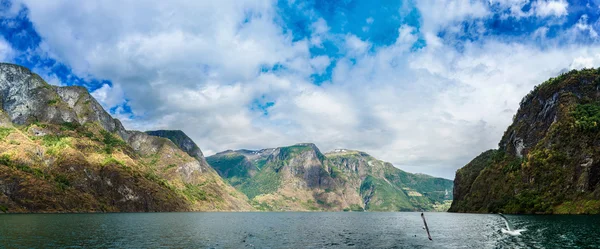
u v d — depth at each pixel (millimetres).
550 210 192125
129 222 154250
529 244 78188
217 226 145250
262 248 79000
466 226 132500
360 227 148250
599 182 180875
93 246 76750
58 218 171375
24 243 78062
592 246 73250
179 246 80250
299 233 116688
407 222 192375
